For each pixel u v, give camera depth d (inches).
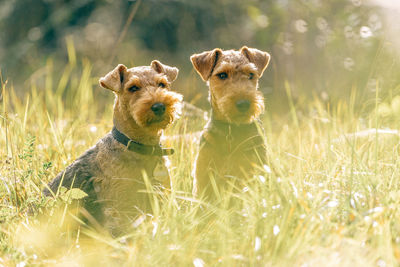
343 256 112.3
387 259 108.3
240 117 164.4
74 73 427.5
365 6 370.0
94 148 161.8
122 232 145.2
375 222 123.6
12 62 446.9
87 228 152.6
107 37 474.9
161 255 120.5
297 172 153.6
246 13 449.4
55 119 262.1
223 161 168.1
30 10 480.4
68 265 123.7
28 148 167.3
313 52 382.0
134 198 151.3
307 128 244.7
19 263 124.0
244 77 171.6
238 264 118.9
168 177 158.1
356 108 287.6
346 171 155.6
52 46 483.8
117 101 158.1
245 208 140.4
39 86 410.9
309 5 377.4
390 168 164.9
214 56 178.2
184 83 386.3
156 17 467.8
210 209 143.3
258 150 169.0
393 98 253.6
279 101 341.4
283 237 119.3
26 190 165.0
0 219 145.6
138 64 440.1
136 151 151.4
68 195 145.5
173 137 207.0
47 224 144.7
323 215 129.5
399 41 330.3
